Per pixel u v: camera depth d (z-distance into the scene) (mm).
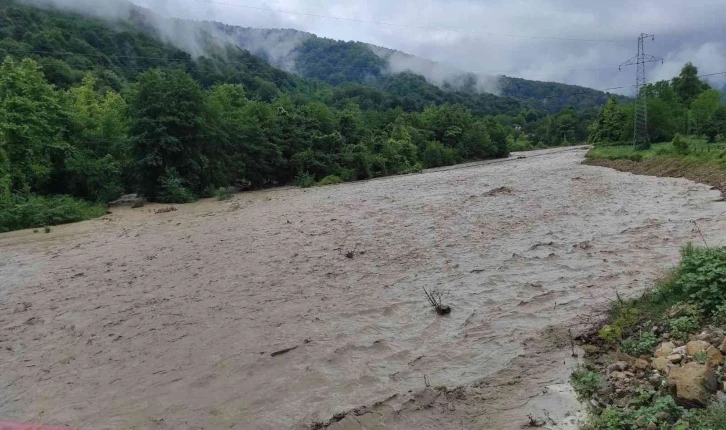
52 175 30141
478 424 5699
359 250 14961
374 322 9180
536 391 6289
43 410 6621
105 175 30906
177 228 21281
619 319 7770
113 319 10102
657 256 11969
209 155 35375
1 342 9242
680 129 60625
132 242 18547
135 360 8078
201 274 13188
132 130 32125
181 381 7242
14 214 23516
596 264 11781
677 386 5160
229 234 18906
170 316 10055
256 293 11266
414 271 12430
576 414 5641
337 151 45438
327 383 6957
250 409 6379
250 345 8383
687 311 7105
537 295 9984
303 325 9188
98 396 6949
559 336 7855
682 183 25922
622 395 5734
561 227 16453
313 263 13703
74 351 8617
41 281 13516
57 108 30828
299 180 41531
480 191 27938
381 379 6977
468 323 8852
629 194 23109
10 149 27125
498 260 12898
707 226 14789
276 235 18109
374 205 24828
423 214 21047
